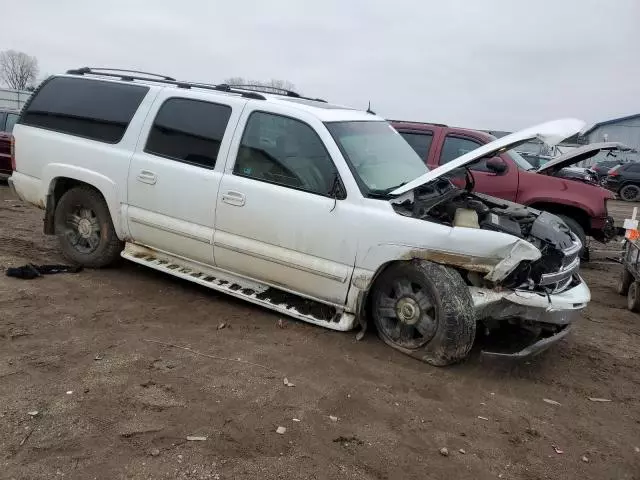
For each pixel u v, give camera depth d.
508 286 4.17
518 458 3.23
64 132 5.88
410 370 4.15
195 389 3.61
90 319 4.59
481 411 3.72
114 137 5.54
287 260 4.64
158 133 5.31
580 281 4.79
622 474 3.19
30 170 6.05
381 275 4.45
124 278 5.71
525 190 7.98
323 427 3.32
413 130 8.35
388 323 4.50
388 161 4.96
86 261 5.84
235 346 4.31
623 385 4.36
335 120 4.80
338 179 4.45
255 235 4.76
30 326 4.34
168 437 3.07
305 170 4.59
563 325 4.36
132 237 5.54
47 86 6.20
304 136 4.65
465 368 4.27
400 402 3.71
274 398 3.59
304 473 2.88
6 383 3.49
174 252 5.34
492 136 8.02
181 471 2.81
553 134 4.35
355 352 4.37
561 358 4.78
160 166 5.20
